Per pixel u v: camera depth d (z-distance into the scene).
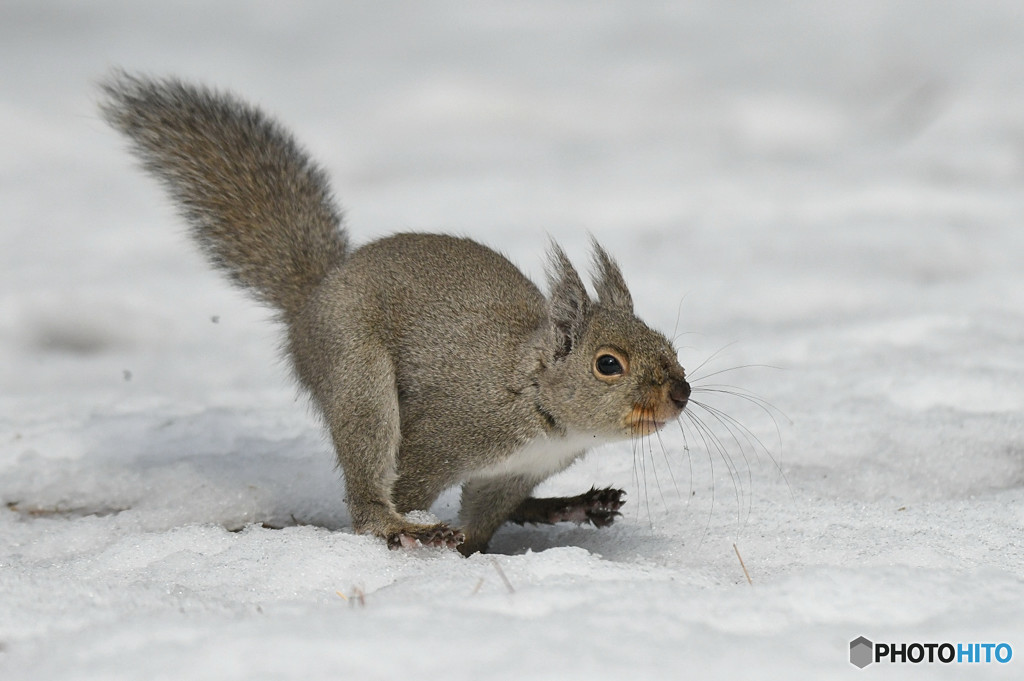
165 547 8.83
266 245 11.90
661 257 21.84
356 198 27.62
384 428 10.05
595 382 9.86
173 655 6.01
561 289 9.97
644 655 6.07
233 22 56.44
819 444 12.14
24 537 9.89
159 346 18.62
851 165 28.69
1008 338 15.52
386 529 9.56
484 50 47.59
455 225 24.41
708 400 13.84
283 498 11.11
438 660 5.96
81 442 12.85
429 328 10.14
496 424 10.01
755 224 23.81
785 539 9.18
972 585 7.32
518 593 7.04
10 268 22.02
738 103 36.19
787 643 6.34
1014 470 11.33
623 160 31.03
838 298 18.75
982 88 34.06
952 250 20.84
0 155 31.59
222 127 12.38
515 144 33.84
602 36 49.28
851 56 40.06
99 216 26.17
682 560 8.95
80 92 38.19
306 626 6.41
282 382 15.94
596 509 10.34
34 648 6.32
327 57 47.31
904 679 5.90
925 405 13.27
